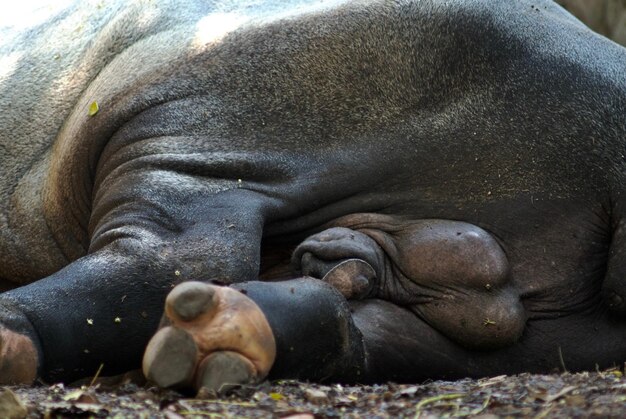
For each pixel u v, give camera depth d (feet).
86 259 51.11
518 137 56.70
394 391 45.21
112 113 59.06
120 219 53.67
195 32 61.21
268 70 58.39
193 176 55.72
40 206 63.93
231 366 41.83
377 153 57.21
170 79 58.90
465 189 57.00
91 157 59.88
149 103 58.29
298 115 57.77
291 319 45.73
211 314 42.14
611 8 121.90
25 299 48.88
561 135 56.39
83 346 49.52
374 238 56.70
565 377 48.01
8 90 67.10
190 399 41.60
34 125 65.77
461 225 56.24
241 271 51.83
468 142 57.00
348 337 48.21
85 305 49.60
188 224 53.36
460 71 57.36
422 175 57.31
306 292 46.93
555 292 56.75
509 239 56.85
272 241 57.67
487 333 55.11
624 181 55.67
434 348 55.67
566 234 56.59
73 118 62.69
